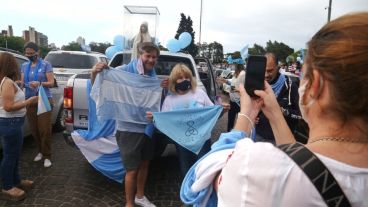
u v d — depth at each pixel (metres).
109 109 3.50
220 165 1.16
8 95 3.60
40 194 4.11
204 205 1.24
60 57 9.40
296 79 4.10
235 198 0.86
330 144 0.82
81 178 4.67
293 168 0.79
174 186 4.58
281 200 0.78
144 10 4.82
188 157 3.68
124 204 3.96
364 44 0.77
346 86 0.78
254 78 1.31
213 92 5.91
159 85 3.63
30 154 5.64
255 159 0.84
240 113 1.29
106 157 4.30
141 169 3.81
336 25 0.83
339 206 0.76
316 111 0.88
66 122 4.59
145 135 3.59
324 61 0.81
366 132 0.81
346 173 0.77
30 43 5.04
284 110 3.08
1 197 3.95
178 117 3.51
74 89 4.50
